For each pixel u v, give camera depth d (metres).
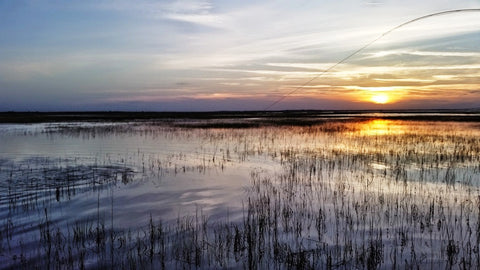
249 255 7.29
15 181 14.45
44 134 34.69
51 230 9.05
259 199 11.55
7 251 7.84
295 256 7.40
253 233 8.50
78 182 14.28
